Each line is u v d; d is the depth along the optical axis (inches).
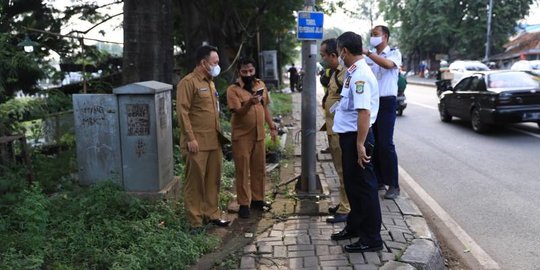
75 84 420.2
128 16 289.3
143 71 290.7
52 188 224.2
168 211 188.1
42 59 389.1
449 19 1589.6
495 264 165.9
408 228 179.2
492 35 1524.4
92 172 207.3
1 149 225.8
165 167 209.5
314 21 213.5
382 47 205.2
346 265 150.0
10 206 185.5
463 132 438.0
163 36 296.8
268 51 1036.5
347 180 159.5
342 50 151.3
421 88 1136.8
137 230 166.1
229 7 577.3
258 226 189.0
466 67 984.3
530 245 179.5
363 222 158.9
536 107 389.7
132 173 202.4
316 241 170.6
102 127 202.8
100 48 511.5
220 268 153.3
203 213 188.4
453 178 277.1
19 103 275.0
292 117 570.9
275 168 289.9
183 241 163.3
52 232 166.7
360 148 147.5
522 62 919.0
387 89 206.5
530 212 213.3
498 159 319.0
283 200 220.7
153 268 148.2
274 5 585.3
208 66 178.9
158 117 201.0
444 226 202.7
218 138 187.9
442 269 162.1
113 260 147.5
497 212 215.8
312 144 224.7
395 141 406.9
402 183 270.7
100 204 183.8
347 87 151.7
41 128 271.7
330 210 200.2
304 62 219.3
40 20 457.4
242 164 196.4
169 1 301.6
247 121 194.7
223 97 447.8
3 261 141.0
